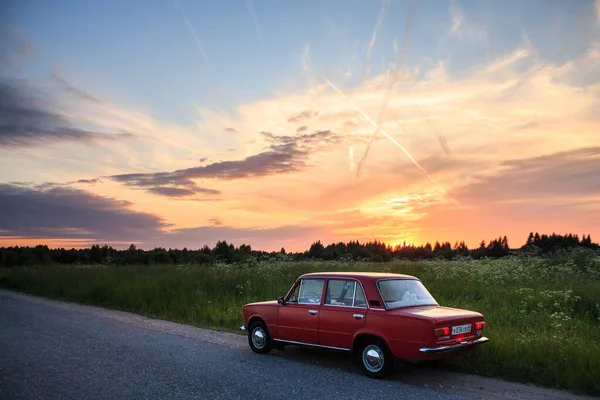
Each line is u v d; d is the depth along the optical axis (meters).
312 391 6.91
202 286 19.19
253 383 7.35
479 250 30.59
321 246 41.53
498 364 8.10
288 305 9.23
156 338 11.32
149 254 43.69
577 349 7.98
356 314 8.01
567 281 15.16
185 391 6.90
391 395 6.71
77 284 22.92
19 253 54.69
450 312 7.79
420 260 26.39
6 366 8.40
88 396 6.65
